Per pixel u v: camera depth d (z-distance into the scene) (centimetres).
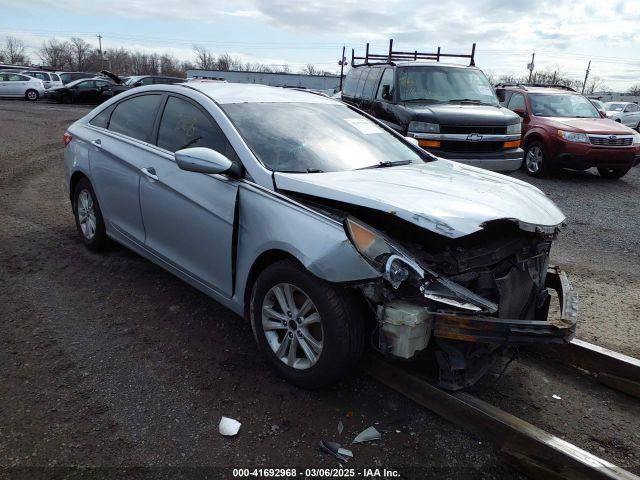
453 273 292
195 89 414
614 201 931
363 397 318
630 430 304
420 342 282
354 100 1132
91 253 534
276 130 377
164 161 403
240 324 400
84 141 511
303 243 292
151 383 322
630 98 4956
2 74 3017
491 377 350
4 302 419
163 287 459
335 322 289
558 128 1084
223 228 346
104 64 9500
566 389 341
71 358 345
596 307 470
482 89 1026
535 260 343
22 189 820
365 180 329
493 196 320
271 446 274
